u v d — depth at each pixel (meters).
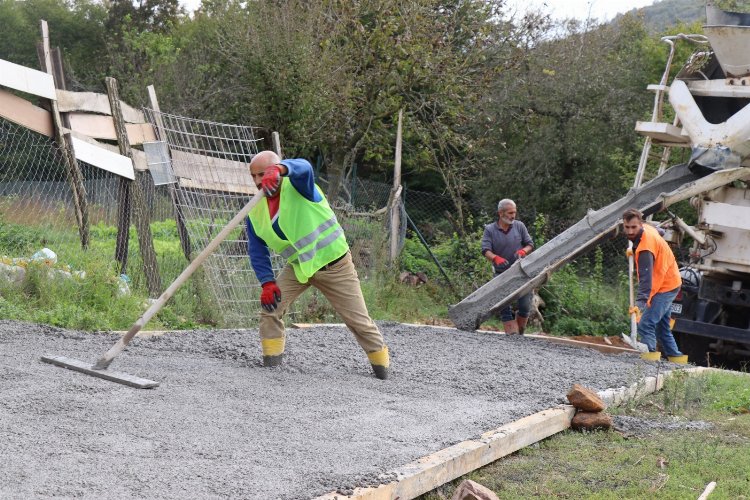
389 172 26.06
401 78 17.30
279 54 16.78
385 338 9.23
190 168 10.63
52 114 9.74
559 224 21.67
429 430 5.24
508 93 22.50
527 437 5.52
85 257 9.60
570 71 22.67
